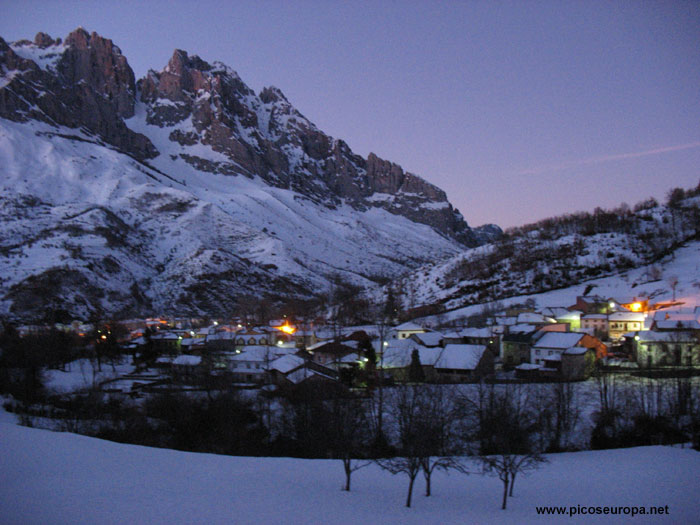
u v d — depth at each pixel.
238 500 42.62
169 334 153.38
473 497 45.72
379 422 67.12
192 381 99.88
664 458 58.25
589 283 187.25
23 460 49.22
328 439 64.62
